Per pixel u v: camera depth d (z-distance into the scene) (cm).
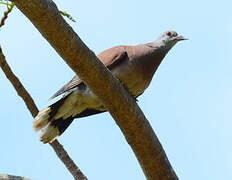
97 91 781
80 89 1083
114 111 811
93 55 738
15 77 952
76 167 988
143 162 863
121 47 1142
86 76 752
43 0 643
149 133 834
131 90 1132
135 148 850
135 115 812
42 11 646
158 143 852
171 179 871
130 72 1109
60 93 1076
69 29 691
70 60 724
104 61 1109
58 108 1081
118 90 787
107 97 789
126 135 843
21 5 638
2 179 777
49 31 675
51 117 1063
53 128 1059
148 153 846
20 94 995
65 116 1101
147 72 1144
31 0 631
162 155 857
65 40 691
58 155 1004
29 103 1021
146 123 831
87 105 1110
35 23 667
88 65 735
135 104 818
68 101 1087
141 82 1135
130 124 819
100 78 759
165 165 862
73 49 705
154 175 873
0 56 896
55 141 1025
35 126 1042
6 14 830
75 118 1132
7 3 822
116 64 1110
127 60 1120
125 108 802
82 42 718
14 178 790
